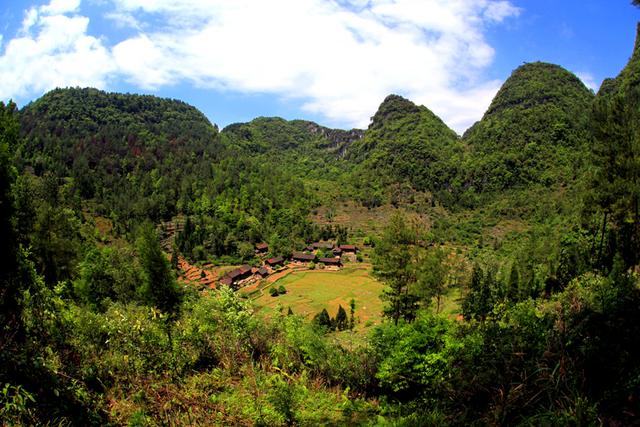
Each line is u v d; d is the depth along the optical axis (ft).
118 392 24.41
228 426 22.21
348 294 219.41
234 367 30.55
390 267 82.12
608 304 23.29
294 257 309.63
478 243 330.34
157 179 424.87
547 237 222.28
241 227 353.51
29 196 89.20
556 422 15.60
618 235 89.25
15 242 28.66
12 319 24.08
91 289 103.71
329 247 332.19
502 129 514.27
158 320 31.40
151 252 89.30
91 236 264.31
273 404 23.88
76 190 355.77
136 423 20.57
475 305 105.19
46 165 375.45
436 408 22.25
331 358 33.42
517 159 458.50
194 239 312.71
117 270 133.18
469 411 20.49
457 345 26.96
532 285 119.44
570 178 400.26
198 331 32.63
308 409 26.25
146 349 27.84
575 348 20.17
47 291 28.99
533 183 434.71
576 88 545.44
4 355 20.01
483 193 460.55
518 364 20.44
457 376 23.47
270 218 381.81
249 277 268.82
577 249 113.91
